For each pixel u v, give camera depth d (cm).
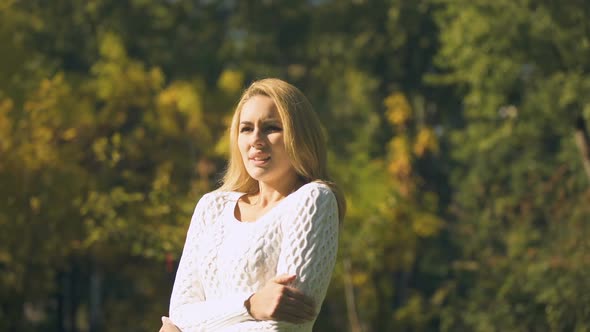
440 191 2988
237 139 324
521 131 2050
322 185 305
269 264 302
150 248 1625
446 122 3169
